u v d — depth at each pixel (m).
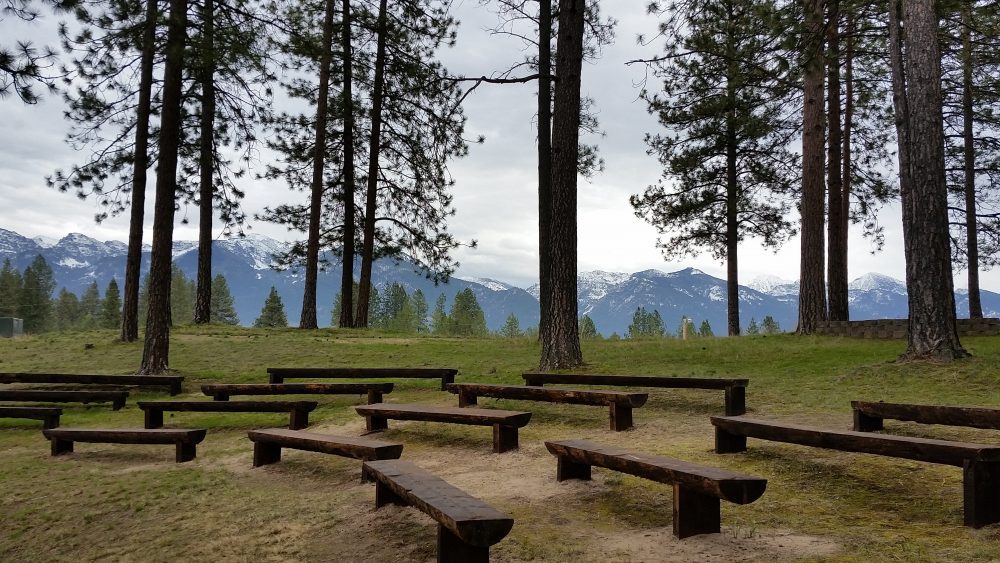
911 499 5.06
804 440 5.62
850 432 5.32
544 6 18.02
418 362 17.17
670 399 10.52
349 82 27.19
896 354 13.06
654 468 4.74
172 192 16.56
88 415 12.91
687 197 28.55
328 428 10.27
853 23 16.81
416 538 4.82
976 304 25.36
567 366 14.21
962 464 4.45
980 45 19.88
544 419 9.76
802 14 15.02
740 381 8.86
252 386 11.86
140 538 5.73
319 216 25.64
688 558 4.10
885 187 25.12
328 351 19.70
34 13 8.63
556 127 14.49
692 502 4.49
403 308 82.25
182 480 7.65
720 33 18.97
